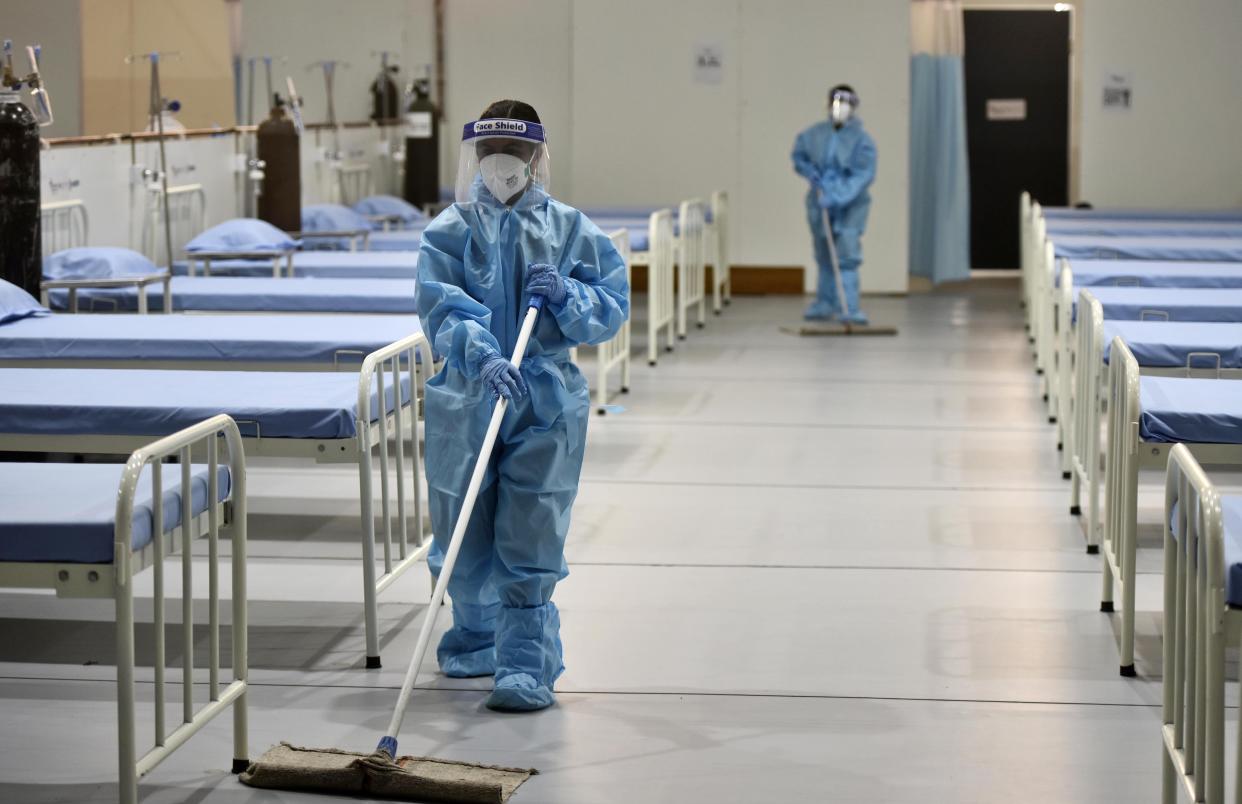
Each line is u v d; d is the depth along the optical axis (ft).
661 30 41.52
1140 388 13.56
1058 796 9.83
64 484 9.71
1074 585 14.84
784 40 41.16
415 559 13.60
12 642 13.01
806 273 42.11
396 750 10.23
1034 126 43.91
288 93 30.04
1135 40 41.70
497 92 40.70
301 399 12.85
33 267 18.31
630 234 29.76
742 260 42.24
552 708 11.37
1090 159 42.29
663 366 29.25
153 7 25.18
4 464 10.39
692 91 41.68
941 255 42.22
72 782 10.01
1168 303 19.79
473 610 11.86
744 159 41.78
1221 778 7.58
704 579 15.01
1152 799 9.78
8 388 13.56
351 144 33.68
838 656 12.67
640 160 42.11
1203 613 7.88
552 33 41.57
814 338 33.14
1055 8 43.34
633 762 10.34
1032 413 24.35
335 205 29.73
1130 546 12.13
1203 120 41.78
